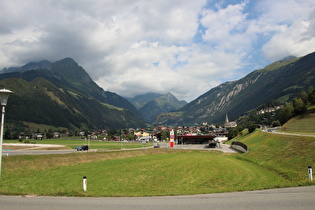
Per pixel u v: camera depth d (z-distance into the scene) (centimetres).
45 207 1267
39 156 4781
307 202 1265
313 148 3750
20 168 3909
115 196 1577
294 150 4203
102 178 3328
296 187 1717
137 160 5847
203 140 14250
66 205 1311
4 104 2317
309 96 14512
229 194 1577
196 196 1545
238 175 3381
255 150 6019
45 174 3638
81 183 2911
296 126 11350
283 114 14112
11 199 1466
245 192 1627
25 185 2673
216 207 1230
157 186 2772
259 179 3012
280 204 1244
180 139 14475
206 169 4028
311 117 11888
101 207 1263
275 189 1683
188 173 3697
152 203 1348
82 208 1245
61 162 4869
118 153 6906
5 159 4050
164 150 9019
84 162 5316
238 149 9100
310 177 1948
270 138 6744
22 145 9588
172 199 1454
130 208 1235
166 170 4066
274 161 4169
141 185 2830
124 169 4253
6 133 19400
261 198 1395
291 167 3456
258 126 16638
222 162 4959
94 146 12162
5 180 2961
